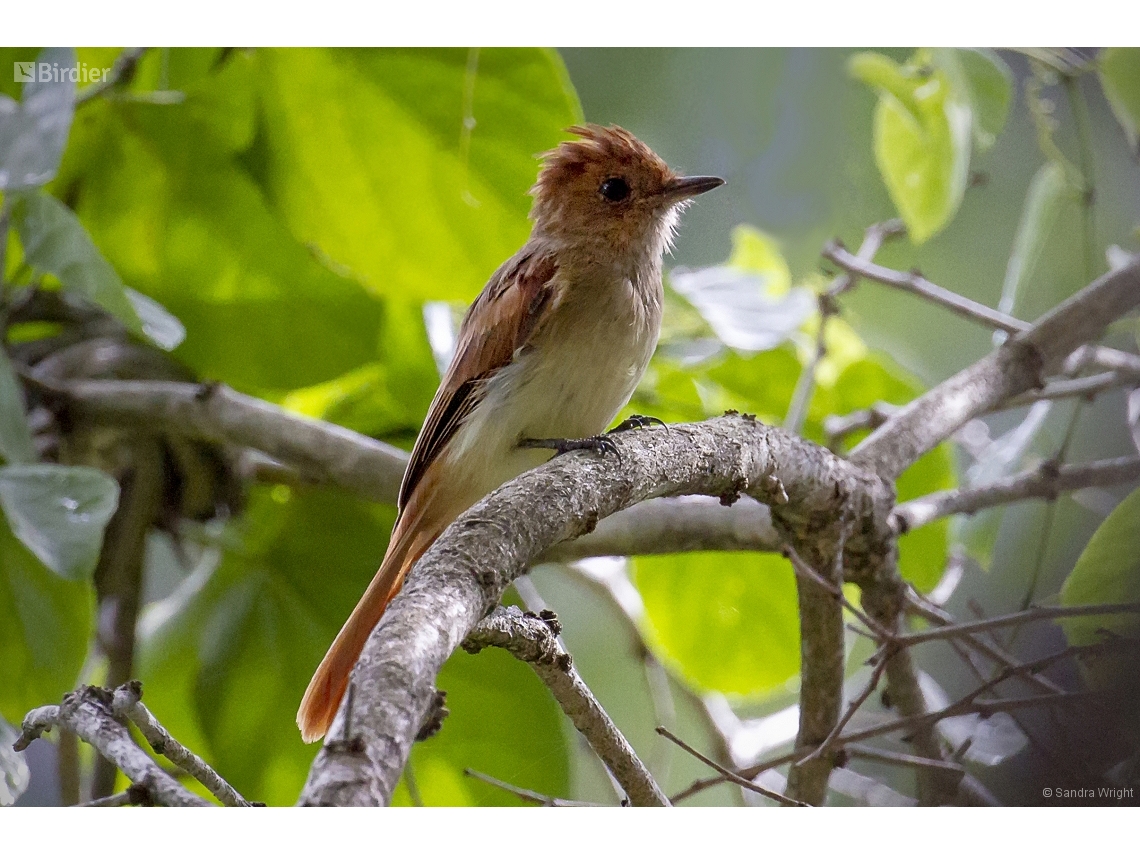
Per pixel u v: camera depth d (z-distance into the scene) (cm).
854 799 1016
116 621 987
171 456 1012
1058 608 746
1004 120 966
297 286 1056
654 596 1167
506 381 847
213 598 1097
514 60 984
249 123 1009
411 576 485
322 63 983
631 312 861
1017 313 1062
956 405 861
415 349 1066
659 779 1024
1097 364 1000
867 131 1172
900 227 1073
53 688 893
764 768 717
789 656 1160
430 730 575
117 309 793
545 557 859
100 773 912
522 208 1010
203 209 1034
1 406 821
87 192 1027
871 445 823
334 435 938
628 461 612
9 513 748
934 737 820
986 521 1023
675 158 1173
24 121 785
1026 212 1098
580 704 596
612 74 1204
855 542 787
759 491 705
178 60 976
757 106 1166
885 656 718
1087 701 755
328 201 1017
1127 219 1185
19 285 1020
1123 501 796
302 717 762
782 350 1126
